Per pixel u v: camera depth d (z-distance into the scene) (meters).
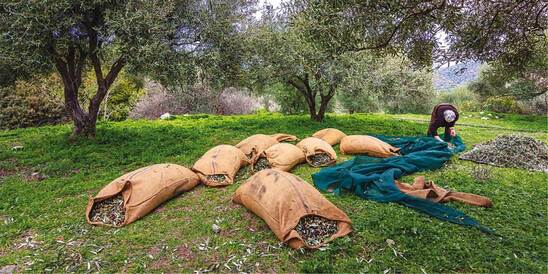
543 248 3.44
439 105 8.53
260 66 9.43
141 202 4.48
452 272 3.11
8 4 5.63
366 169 5.67
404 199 4.60
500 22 4.43
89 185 5.64
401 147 7.77
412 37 4.78
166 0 6.73
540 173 5.96
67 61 8.01
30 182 5.88
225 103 18.12
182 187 5.21
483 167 6.39
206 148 7.95
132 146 7.93
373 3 3.86
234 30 8.35
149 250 3.68
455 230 3.84
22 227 4.25
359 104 17.73
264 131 9.77
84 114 8.38
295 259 3.40
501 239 3.63
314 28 4.22
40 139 8.51
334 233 3.77
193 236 3.93
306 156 6.79
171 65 7.08
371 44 4.58
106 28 6.64
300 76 10.44
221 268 3.30
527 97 16.66
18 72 7.97
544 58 5.95
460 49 4.62
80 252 3.64
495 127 12.27
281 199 3.98
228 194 5.21
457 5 4.06
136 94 17.94
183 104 17.12
